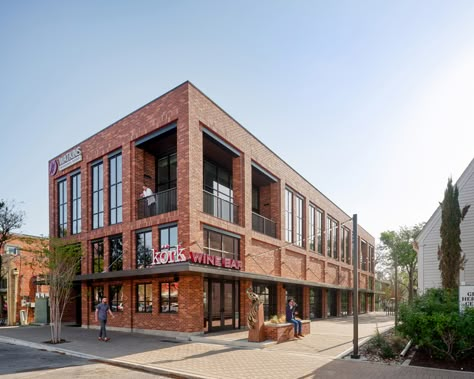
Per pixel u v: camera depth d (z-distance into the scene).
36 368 10.86
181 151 17.56
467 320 10.52
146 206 19.75
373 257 52.41
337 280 36.75
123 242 19.94
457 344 10.64
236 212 21.31
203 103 18.55
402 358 11.30
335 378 9.15
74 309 27.17
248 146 22.17
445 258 16.08
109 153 21.92
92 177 23.23
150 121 19.30
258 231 23.64
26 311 28.41
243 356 11.99
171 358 11.74
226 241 19.97
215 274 17.25
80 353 12.81
